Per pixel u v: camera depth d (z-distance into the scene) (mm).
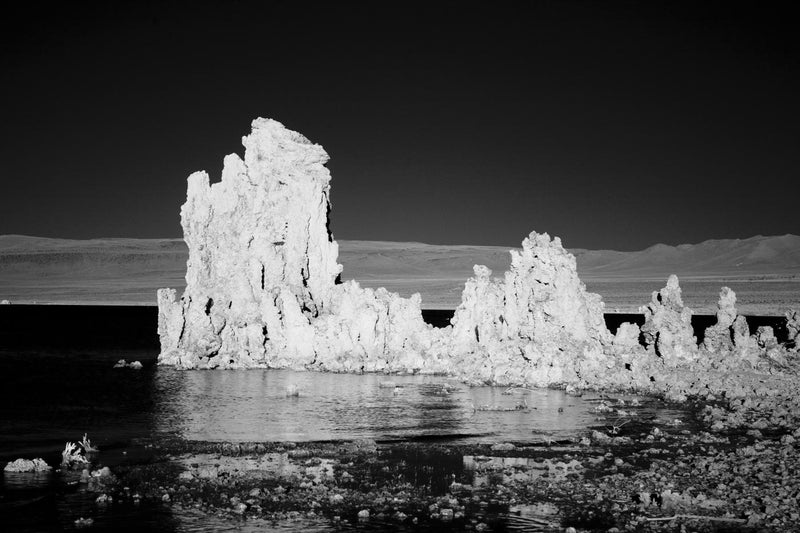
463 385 71438
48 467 44188
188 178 89812
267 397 65250
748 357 71500
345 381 73938
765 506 37562
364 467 44625
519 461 45844
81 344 113312
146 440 50469
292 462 45688
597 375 69750
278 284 87000
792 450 46562
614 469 43844
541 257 73188
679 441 49719
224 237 88000
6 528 36219
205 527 36406
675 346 71938
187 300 85438
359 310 82188
